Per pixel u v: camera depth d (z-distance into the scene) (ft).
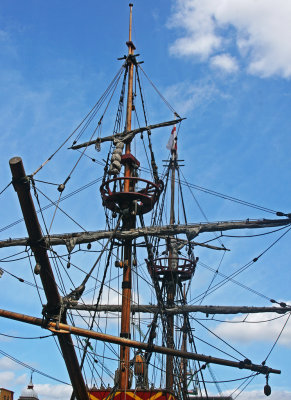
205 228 110.52
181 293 152.05
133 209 105.60
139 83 126.00
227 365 94.84
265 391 95.61
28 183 71.87
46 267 75.46
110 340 84.43
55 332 78.64
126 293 104.42
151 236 118.11
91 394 97.55
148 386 105.29
